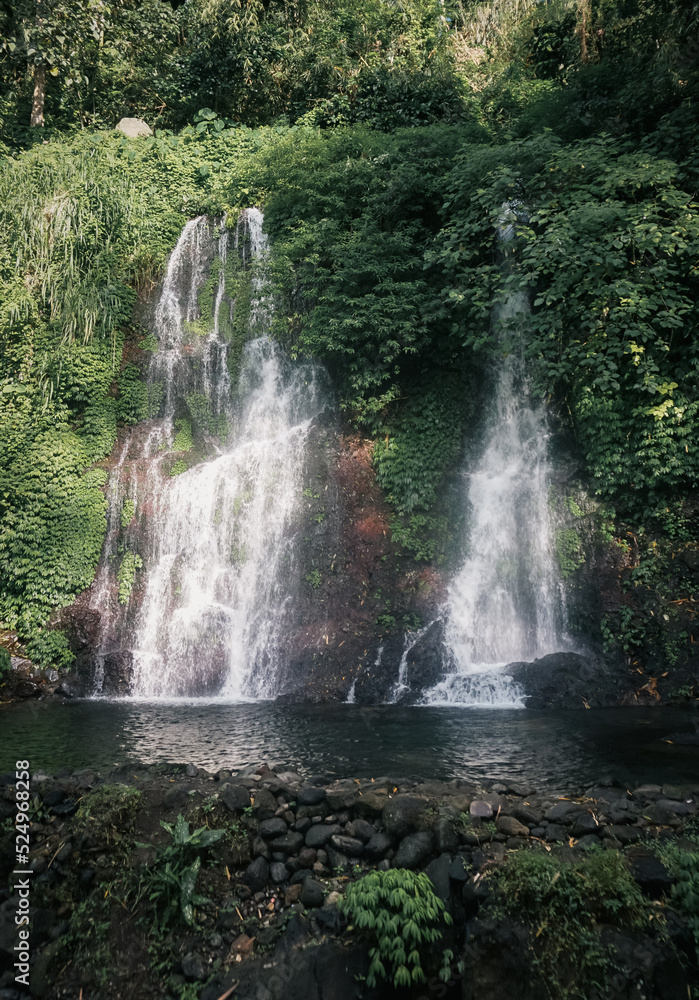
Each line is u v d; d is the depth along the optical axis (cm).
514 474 1102
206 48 1828
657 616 900
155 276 1384
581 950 360
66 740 659
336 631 974
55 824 462
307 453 1145
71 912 418
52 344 1224
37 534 1081
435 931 370
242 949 385
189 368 1280
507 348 1059
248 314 1320
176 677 962
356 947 369
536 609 987
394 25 1912
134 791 456
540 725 704
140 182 1451
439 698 860
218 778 488
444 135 1312
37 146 1470
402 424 1139
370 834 423
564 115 1380
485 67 2027
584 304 1016
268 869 420
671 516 936
